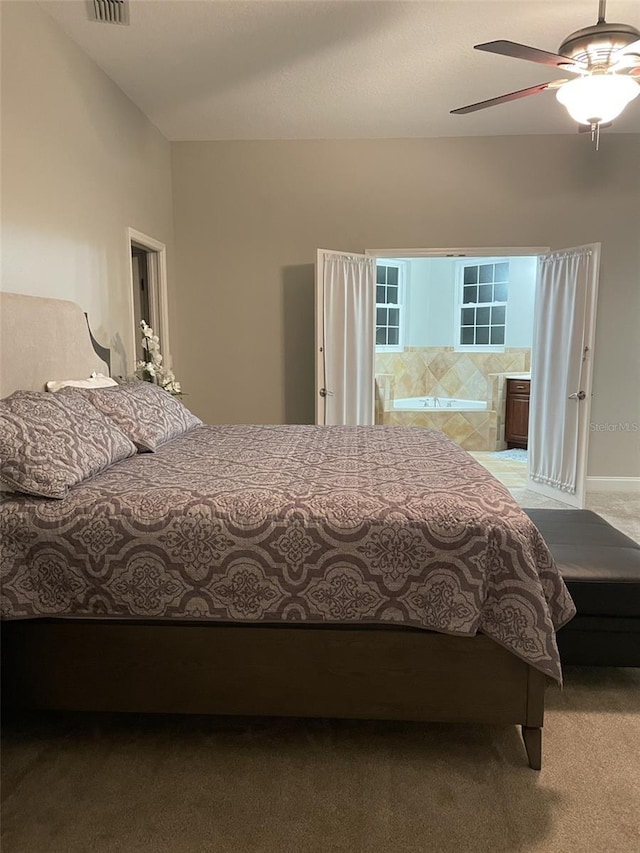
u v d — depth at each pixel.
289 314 4.98
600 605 2.09
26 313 2.47
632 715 2.04
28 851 1.49
